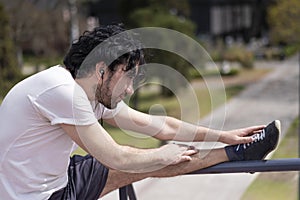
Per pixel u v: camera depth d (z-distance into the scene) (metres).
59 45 25.42
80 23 25.56
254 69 29.36
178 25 17.59
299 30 25.05
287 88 22.47
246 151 2.14
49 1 25.70
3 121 2.10
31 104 2.04
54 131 2.09
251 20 46.44
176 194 9.15
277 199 8.85
